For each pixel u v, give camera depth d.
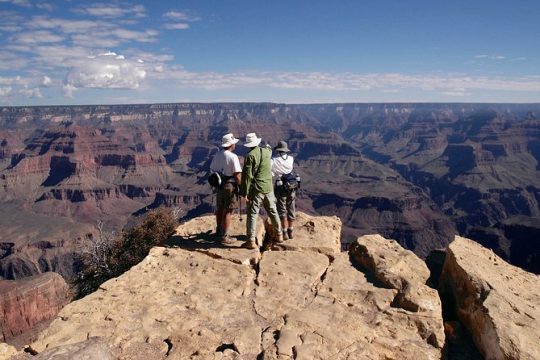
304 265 9.16
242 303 7.69
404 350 6.32
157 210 19.84
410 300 7.41
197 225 11.74
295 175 10.30
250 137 9.62
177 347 6.27
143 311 7.30
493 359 6.27
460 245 9.19
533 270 105.00
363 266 9.16
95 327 6.79
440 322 6.93
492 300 6.93
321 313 7.10
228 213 10.07
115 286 8.23
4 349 6.23
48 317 42.50
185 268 9.05
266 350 6.02
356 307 7.48
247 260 9.38
